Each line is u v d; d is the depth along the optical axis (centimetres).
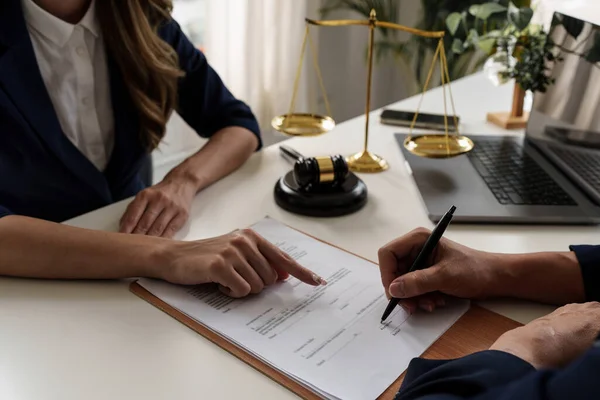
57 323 77
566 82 118
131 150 130
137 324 77
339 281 87
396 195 112
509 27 144
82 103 124
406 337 76
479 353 62
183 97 140
